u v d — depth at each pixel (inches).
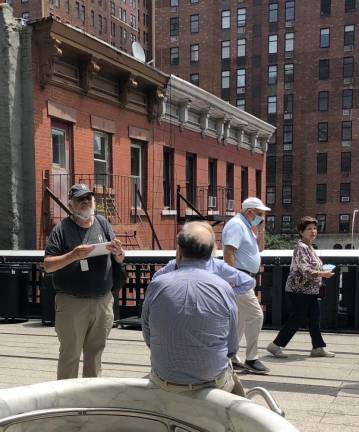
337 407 176.6
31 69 422.3
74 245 153.6
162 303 100.8
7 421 90.7
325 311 298.2
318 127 2465.6
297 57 2485.2
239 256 210.7
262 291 315.3
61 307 154.3
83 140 479.8
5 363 233.8
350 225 2422.5
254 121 855.1
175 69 2674.7
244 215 215.3
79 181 472.7
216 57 2618.1
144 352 253.9
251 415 84.6
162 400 99.9
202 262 107.8
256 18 2541.8
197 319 98.7
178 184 649.0
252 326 211.6
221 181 771.4
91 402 99.5
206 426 93.9
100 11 3499.0
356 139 2407.7
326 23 2436.0
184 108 647.1
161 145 611.2
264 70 2536.9
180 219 627.2
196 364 98.3
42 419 95.7
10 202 416.8
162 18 2689.5
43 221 431.2
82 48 454.6
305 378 208.8
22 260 345.1
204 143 716.7
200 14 2620.6
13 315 335.3
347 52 2407.7
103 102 506.9
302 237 242.7
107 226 164.9
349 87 2412.6
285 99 2512.3
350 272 302.2
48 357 244.1
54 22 416.2
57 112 446.9
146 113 577.6
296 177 2506.2
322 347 242.2
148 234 583.5
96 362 162.6
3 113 415.2
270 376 211.6
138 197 570.6
